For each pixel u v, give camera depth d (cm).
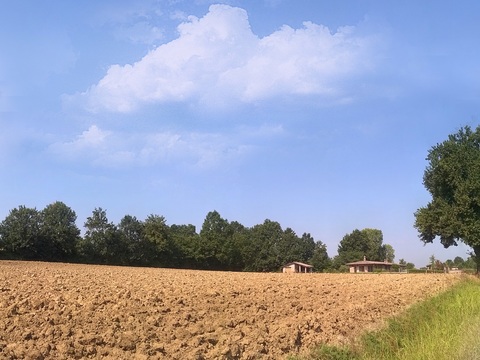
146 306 1496
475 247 4891
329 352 1043
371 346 1123
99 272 4278
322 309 1681
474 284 3456
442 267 8462
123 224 9850
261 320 1380
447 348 1071
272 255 12669
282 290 2417
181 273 4925
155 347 955
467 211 4691
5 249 8669
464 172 4822
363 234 14450
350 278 4294
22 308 1346
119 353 927
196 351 952
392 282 3544
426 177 5041
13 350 884
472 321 1427
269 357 1000
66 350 905
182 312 1430
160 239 9988
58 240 8956
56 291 1902
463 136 4981
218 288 2359
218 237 11056
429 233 5069
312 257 13338
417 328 1344
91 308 1401
